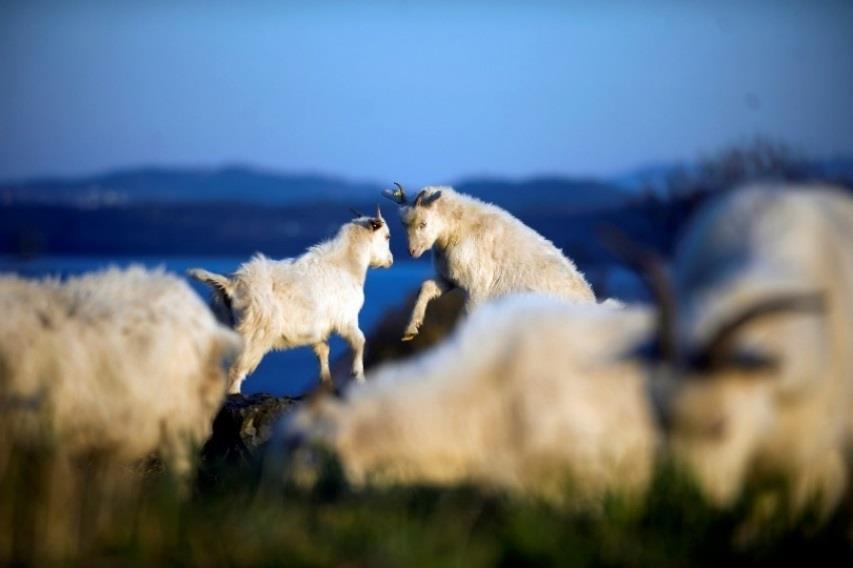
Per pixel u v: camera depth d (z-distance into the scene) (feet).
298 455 39.14
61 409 39.93
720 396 31.65
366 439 38.75
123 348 41.06
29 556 34.42
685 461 33.12
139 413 41.32
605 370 37.86
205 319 43.91
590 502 36.35
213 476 45.85
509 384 38.45
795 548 33.94
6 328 39.52
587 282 76.23
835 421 34.65
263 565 33.94
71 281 42.27
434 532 34.86
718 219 36.40
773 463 34.50
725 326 31.35
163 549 34.91
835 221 36.27
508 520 35.73
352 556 34.09
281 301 75.05
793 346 33.40
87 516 36.04
